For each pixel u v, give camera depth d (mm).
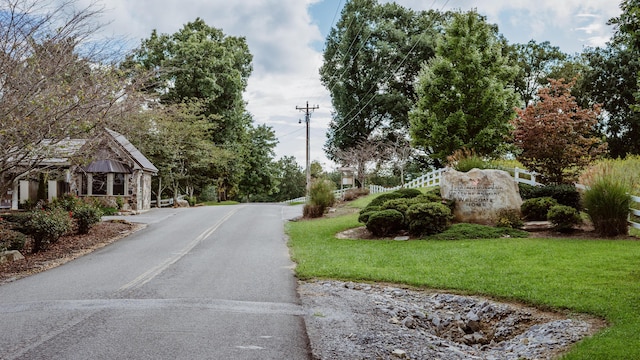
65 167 23984
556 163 20500
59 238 18219
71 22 13945
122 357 5922
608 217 15305
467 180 18906
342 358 6191
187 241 17938
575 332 7328
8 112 12664
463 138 27859
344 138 51375
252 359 5973
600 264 11211
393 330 7641
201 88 45812
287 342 6691
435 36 47156
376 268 12430
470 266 12109
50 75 13602
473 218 18656
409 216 17547
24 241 15211
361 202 32531
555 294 9188
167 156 41812
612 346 6258
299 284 10945
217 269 12453
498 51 28641
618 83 39344
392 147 43406
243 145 59812
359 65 49625
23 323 7422
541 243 14375
